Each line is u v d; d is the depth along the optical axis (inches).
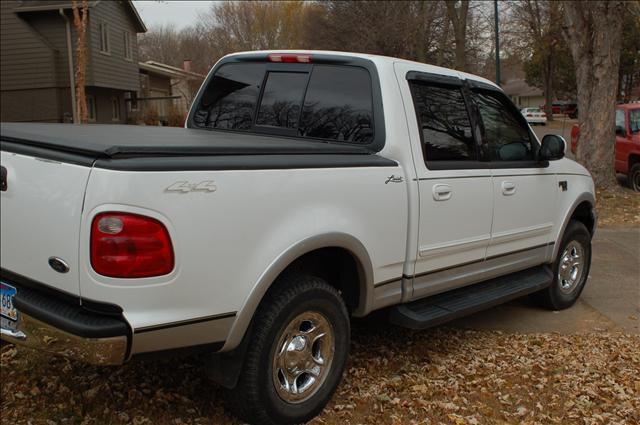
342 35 1295.5
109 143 112.2
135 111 1233.4
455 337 199.8
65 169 111.3
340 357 143.6
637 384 164.2
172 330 113.4
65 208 110.4
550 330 211.2
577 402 154.6
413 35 1120.2
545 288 223.0
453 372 170.6
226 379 126.3
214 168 115.5
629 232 384.2
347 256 146.3
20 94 936.3
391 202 149.2
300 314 133.3
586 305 240.5
